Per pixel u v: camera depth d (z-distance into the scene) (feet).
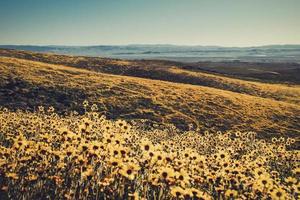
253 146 79.05
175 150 48.60
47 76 182.80
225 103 180.04
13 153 32.22
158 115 152.66
